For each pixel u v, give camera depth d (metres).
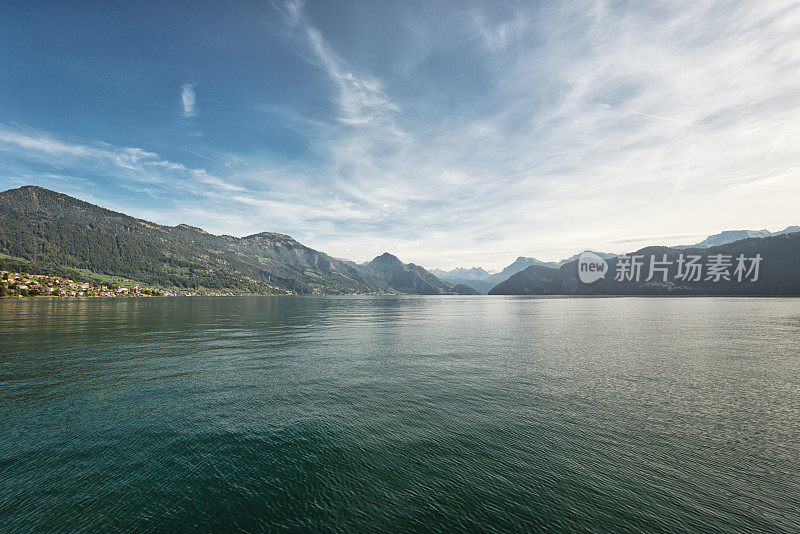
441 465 14.84
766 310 114.19
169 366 32.88
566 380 27.94
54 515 11.83
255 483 13.72
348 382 27.44
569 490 13.02
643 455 15.56
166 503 12.54
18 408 21.64
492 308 145.75
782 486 13.29
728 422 19.31
